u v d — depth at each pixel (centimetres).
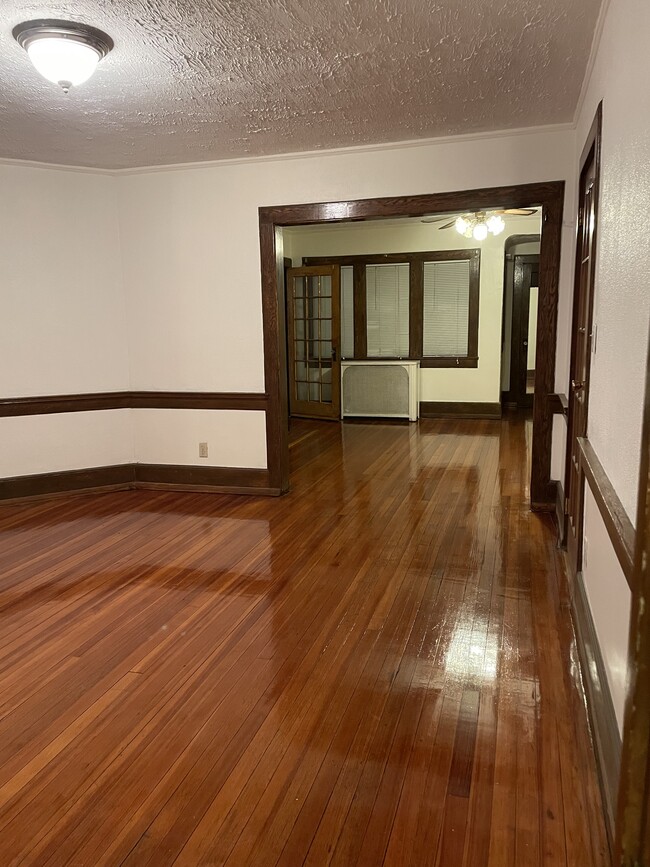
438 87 305
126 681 223
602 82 235
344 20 235
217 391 466
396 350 830
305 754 183
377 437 694
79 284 456
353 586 299
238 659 237
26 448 452
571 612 269
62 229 446
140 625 264
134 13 226
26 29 234
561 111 345
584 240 312
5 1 216
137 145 391
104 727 198
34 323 445
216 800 166
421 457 583
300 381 854
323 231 827
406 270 808
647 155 144
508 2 222
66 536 379
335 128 364
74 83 254
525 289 865
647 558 117
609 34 215
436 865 145
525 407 885
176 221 453
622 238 180
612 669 174
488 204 391
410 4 224
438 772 175
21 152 405
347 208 419
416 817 159
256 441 462
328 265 792
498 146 383
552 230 381
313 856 148
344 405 827
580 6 226
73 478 468
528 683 217
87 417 470
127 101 312
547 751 183
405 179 404
